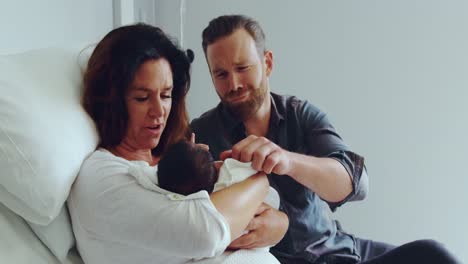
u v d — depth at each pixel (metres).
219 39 1.37
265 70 1.45
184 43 2.38
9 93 0.99
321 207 1.48
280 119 1.48
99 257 1.03
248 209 1.00
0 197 1.00
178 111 1.30
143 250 0.99
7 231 1.03
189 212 0.93
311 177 1.25
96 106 1.13
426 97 2.13
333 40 2.20
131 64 1.08
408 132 2.17
